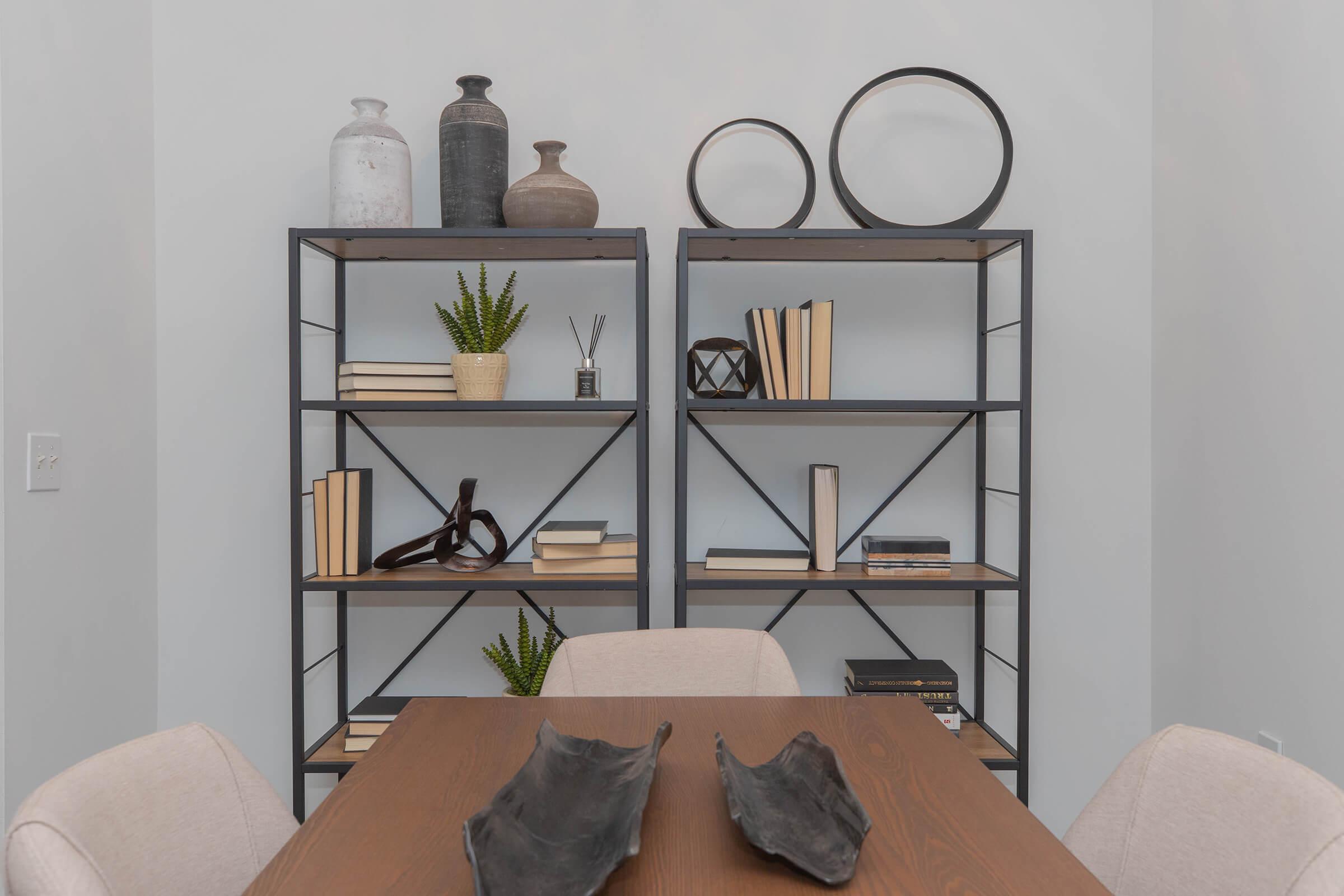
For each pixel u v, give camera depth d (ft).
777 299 7.40
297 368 6.22
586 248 6.79
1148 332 7.43
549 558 6.54
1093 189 7.43
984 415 7.35
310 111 7.23
